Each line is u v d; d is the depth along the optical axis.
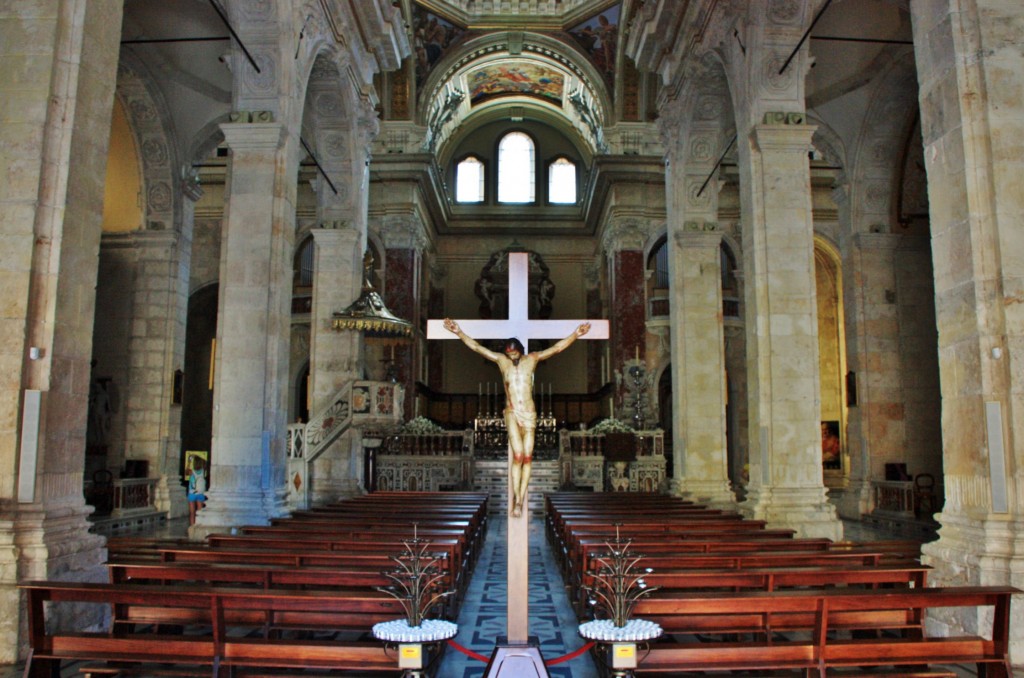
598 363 34.22
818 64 16.59
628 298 26.34
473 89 32.25
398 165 27.31
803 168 11.82
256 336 11.31
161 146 17.92
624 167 26.62
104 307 18.20
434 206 31.41
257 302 11.38
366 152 17.11
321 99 15.52
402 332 16.45
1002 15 7.10
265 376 11.24
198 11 14.74
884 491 17.16
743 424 27.45
